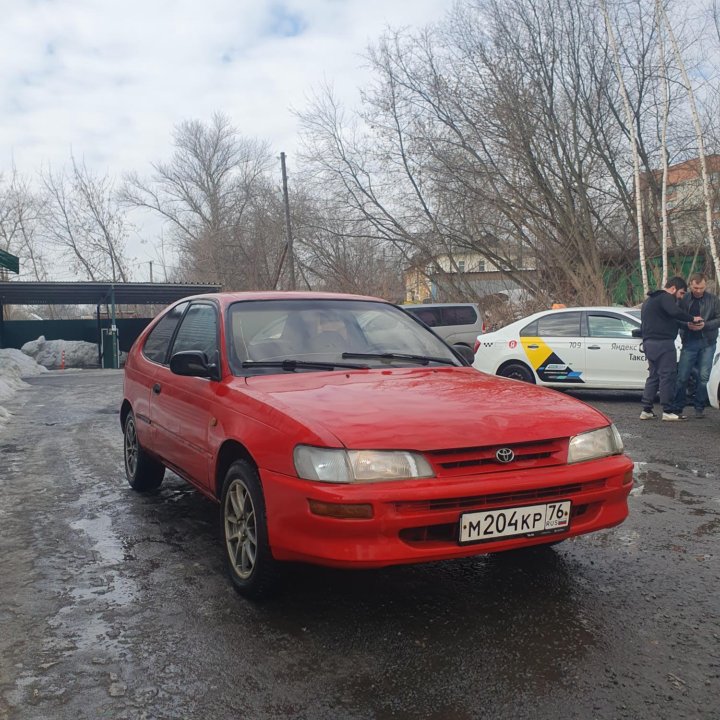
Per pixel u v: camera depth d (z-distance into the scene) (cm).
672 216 2103
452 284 2573
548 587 375
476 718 256
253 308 466
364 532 306
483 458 324
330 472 313
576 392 1241
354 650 309
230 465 396
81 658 307
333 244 3145
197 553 441
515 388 398
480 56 2320
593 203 2309
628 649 306
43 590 384
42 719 261
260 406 364
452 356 486
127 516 526
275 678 287
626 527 474
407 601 360
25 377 2222
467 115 2377
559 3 2189
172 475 666
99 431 959
